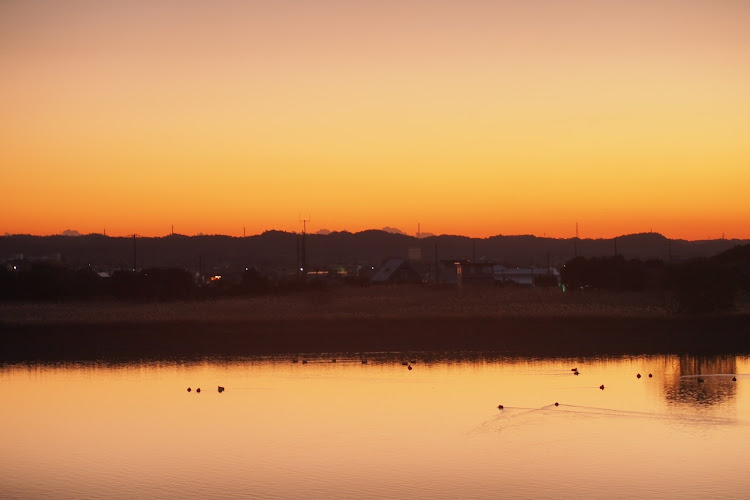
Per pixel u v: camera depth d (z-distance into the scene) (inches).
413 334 2849.4
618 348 2625.5
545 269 6860.2
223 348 2623.0
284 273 7130.9
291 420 1656.0
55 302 4114.2
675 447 1446.9
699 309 3228.3
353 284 5561.0
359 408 1759.4
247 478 1295.5
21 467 1363.2
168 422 1652.3
